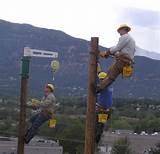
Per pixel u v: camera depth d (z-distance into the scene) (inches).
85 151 486.3
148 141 3265.3
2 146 1835.6
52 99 579.5
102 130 526.6
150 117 4165.8
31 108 589.0
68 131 2055.9
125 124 3789.4
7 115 1956.2
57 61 572.4
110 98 518.9
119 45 475.2
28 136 589.0
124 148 2023.9
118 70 479.5
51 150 1969.7
